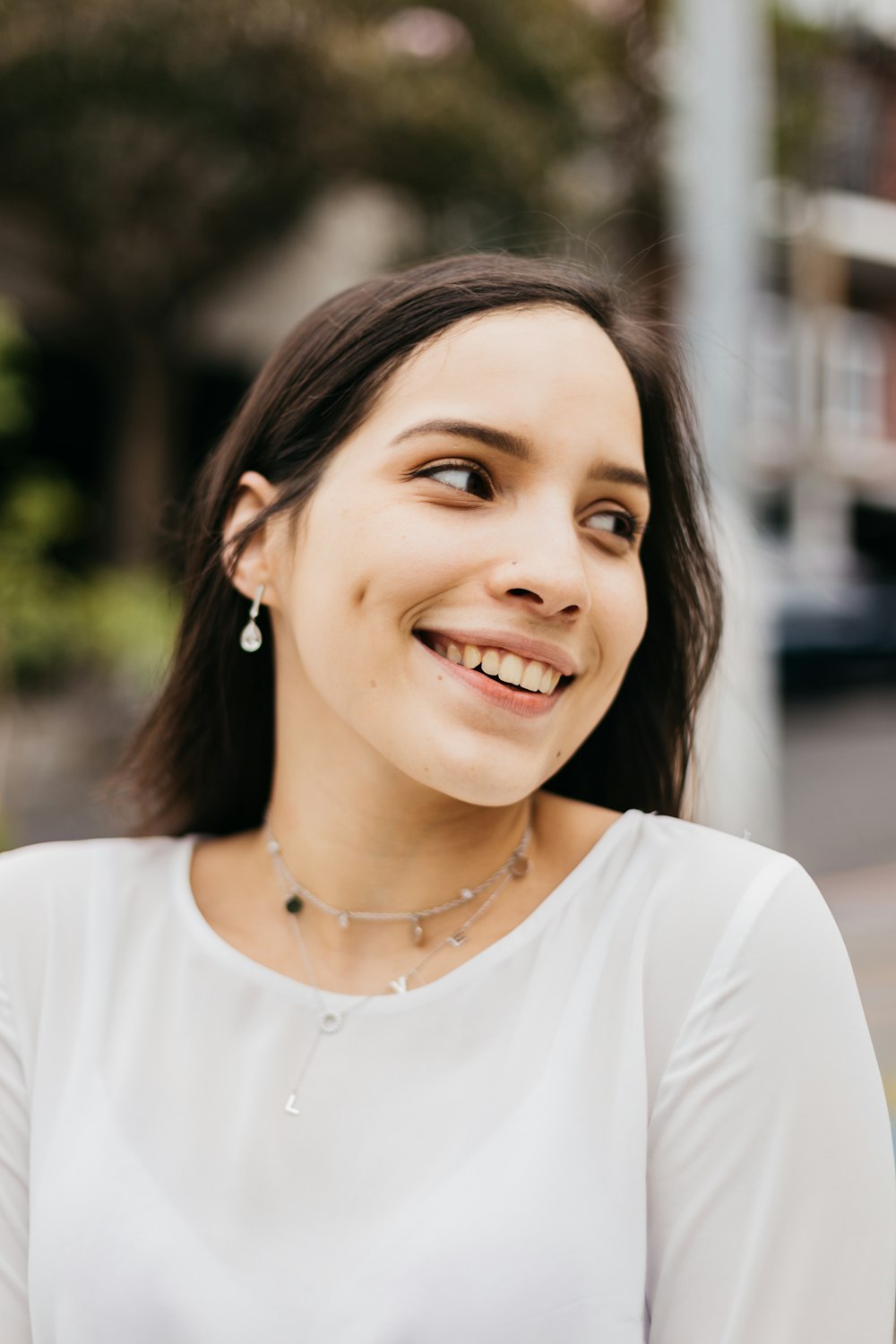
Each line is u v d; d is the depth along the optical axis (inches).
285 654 44.1
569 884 39.9
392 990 39.8
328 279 374.9
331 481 39.3
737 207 127.0
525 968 38.9
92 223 308.3
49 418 379.6
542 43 285.3
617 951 37.9
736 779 121.6
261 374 45.8
